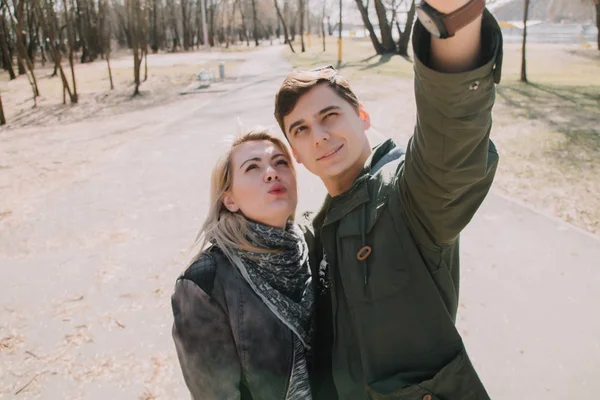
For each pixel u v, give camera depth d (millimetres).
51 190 7348
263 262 1425
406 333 1290
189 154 8977
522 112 10703
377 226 1312
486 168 1117
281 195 1443
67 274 4676
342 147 1419
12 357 3459
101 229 5750
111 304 4117
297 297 1486
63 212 6359
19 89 23094
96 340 3629
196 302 1375
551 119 9867
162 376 3207
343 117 1414
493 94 1027
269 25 84250
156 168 8203
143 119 13602
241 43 74875
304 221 1771
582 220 5102
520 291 3848
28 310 4074
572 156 7316
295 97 1412
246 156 1443
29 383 3188
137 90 19406
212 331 1375
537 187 6133
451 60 980
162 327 3760
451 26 913
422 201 1187
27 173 8430
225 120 11977
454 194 1141
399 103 12578
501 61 979
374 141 8609
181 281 1408
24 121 15008
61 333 3730
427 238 1251
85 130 12664
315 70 1470
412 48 1008
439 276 1293
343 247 1362
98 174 8062
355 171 1479
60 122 14422
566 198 5719
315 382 1518
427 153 1099
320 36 62500
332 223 1420
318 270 1606
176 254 4988
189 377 1429
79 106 17359
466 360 1283
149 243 5289
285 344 1383
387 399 1264
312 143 1419
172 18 59469
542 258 4344
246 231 1422
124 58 44656
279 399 1375
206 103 15188
